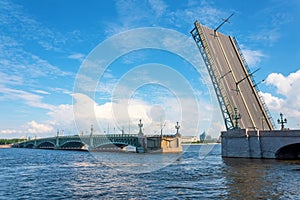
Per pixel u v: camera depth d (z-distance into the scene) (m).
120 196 16.72
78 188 19.86
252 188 18.14
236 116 44.38
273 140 40.69
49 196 17.48
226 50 50.59
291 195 16.02
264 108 51.47
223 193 16.75
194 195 16.34
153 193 17.20
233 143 45.16
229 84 46.69
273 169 28.06
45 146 152.88
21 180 24.47
